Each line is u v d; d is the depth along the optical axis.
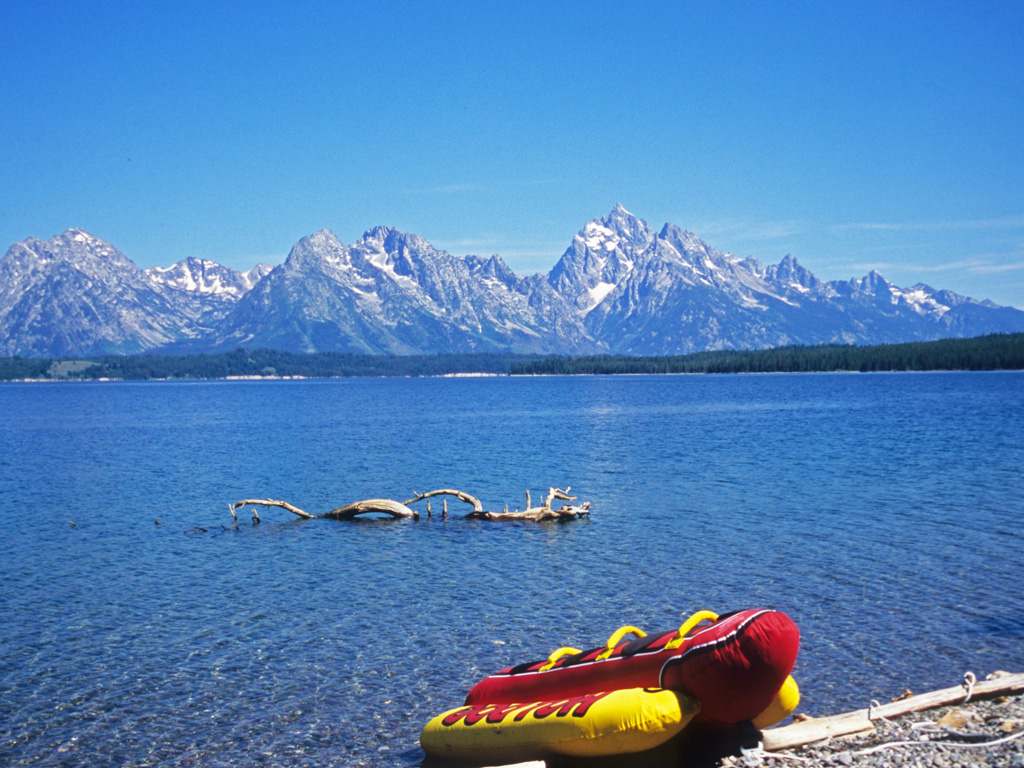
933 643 20.09
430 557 31.56
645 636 14.57
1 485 55.06
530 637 21.62
